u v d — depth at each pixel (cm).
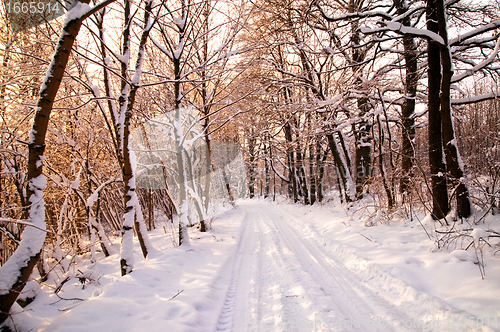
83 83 616
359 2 970
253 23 828
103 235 941
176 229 1203
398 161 779
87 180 929
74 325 305
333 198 1586
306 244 726
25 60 654
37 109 323
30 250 316
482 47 752
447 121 541
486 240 427
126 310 344
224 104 885
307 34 1048
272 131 1599
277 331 301
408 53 841
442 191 581
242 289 441
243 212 1706
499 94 641
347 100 1000
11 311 312
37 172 329
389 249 519
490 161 551
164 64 880
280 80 1047
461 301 301
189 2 702
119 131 542
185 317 325
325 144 1562
